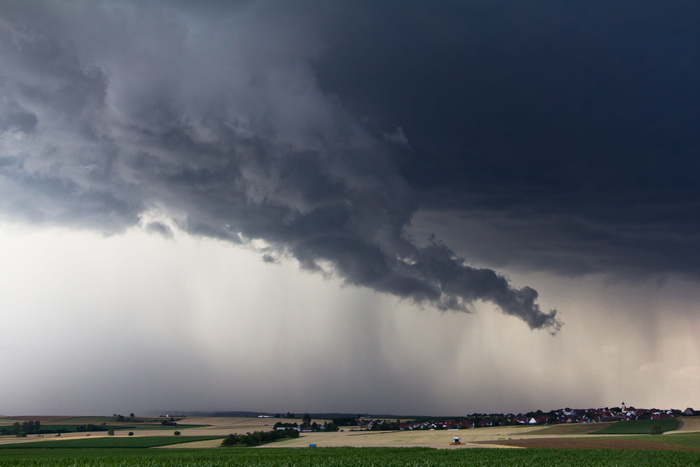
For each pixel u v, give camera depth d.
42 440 156.88
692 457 58.09
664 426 145.50
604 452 67.19
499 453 65.81
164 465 42.72
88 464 42.88
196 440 148.00
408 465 46.41
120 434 192.12
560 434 132.25
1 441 155.50
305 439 134.12
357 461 49.75
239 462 46.53
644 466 48.19
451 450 74.69
